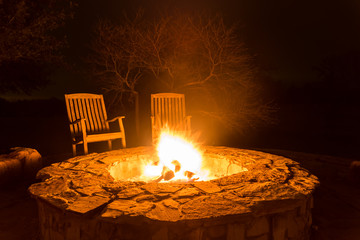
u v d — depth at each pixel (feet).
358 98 36.40
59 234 8.07
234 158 12.59
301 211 8.34
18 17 18.86
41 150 25.43
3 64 22.25
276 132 33.06
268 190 8.36
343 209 11.54
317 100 38.32
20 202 12.53
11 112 39.88
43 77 26.14
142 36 22.77
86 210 7.23
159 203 7.64
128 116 26.27
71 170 10.75
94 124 16.22
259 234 7.54
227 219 6.96
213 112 24.26
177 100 17.62
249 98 25.31
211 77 24.14
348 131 30.89
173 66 23.50
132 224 6.85
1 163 14.01
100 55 23.58
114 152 13.87
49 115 40.14
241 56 23.52
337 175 15.60
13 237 9.72
